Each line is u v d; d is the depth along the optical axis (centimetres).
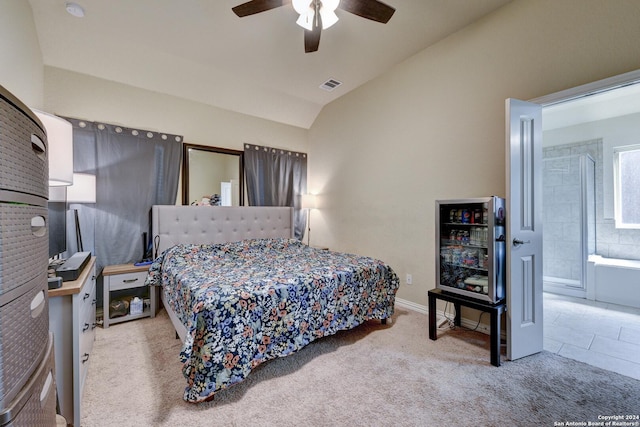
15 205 62
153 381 174
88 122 279
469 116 254
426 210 291
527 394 163
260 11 184
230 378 157
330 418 145
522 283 205
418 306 297
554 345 225
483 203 221
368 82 356
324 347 220
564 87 199
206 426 138
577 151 392
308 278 205
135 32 253
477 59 247
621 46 176
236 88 357
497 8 233
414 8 229
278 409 151
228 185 377
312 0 177
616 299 327
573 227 389
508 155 199
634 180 367
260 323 174
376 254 347
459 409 151
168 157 326
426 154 290
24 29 203
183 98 343
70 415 136
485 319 248
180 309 195
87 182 248
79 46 260
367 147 359
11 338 60
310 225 456
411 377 180
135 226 303
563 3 199
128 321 269
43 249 79
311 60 304
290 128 445
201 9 223
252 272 220
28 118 70
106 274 256
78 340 139
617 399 158
